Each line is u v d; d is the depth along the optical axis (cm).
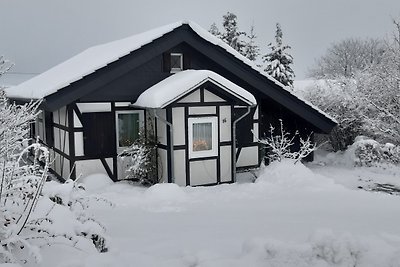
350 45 3947
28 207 395
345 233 375
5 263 291
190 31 1173
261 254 364
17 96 1348
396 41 1487
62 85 1008
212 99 1091
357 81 1638
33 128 1586
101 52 1420
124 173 1136
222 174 1122
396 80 1401
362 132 1530
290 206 775
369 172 1263
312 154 1479
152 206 796
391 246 376
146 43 1105
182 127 1058
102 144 1107
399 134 1330
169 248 423
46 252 351
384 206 768
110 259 344
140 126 1153
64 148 1148
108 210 750
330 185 996
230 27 2894
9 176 373
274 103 1398
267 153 1411
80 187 524
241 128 1320
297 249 360
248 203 820
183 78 1056
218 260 355
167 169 1052
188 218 644
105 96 1104
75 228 389
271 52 2452
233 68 1248
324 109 1636
